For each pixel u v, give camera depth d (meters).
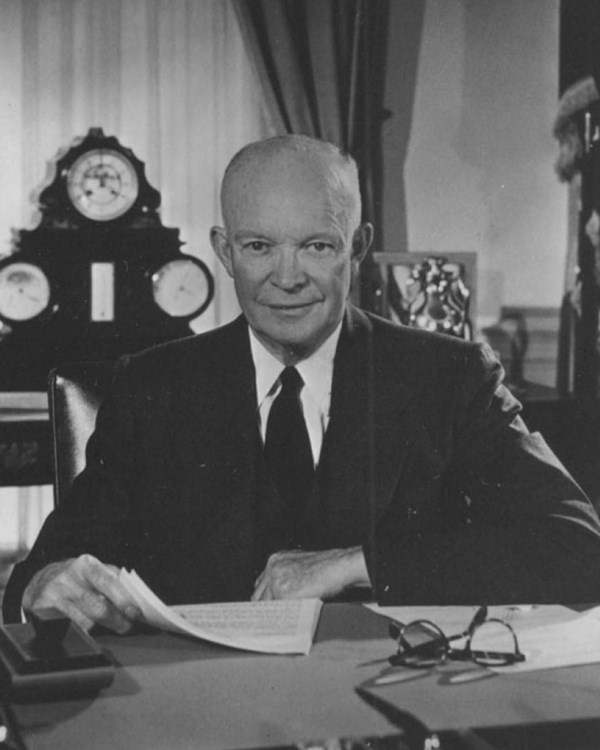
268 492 1.39
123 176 3.49
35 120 3.77
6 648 0.90
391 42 3.79
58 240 3.43
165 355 1.48
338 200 1.32
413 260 3.55
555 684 0.89
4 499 3.78
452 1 3.84
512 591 1.18
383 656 0.97
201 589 1.38
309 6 3.70
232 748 0.76
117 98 3.84
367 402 1.41
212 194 3.93
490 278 3.88
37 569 1.29
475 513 1.42
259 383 1.43
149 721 0.81
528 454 1.41
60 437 1.50
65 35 3.78
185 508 1.41
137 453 1.44
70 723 0.80
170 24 3.86
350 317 1.44
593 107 3.72
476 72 3.86
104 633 1.04
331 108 3.72
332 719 0.81
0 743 0.78
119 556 1.38
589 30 3.69
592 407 3.42
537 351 3.85
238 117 3.92
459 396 1.44
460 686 0.88
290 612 1.09
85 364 1.54
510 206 3.89
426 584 1.17
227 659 0.96
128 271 3.50
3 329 3.43
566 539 1.24
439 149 3.87
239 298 1.37
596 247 3.73
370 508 1.39
